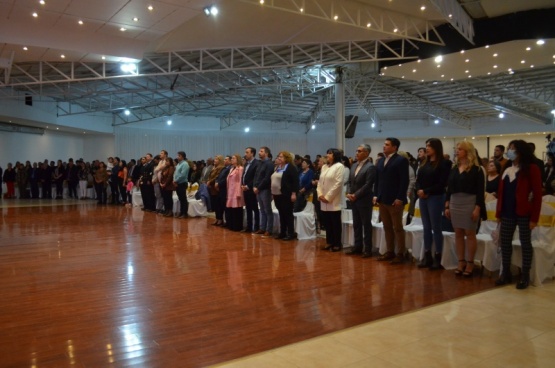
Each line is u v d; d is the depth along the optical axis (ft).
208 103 62.23
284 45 36.24
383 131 77.05
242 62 43.21
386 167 15.92
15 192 53.42
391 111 70.03
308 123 79.92
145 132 68.44
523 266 12.51
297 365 7.58
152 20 27.99
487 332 9.10
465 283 13.09
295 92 60.34
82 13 26.76
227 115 73.51
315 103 69.51
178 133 71.41
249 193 23.18
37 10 26.25
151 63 38.52
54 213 32.73
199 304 11.09
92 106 59.06
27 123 53.78
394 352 8.11
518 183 12.58
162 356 8.00
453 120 68.90
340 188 18.08
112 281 13.32
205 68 44.60
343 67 48.62
